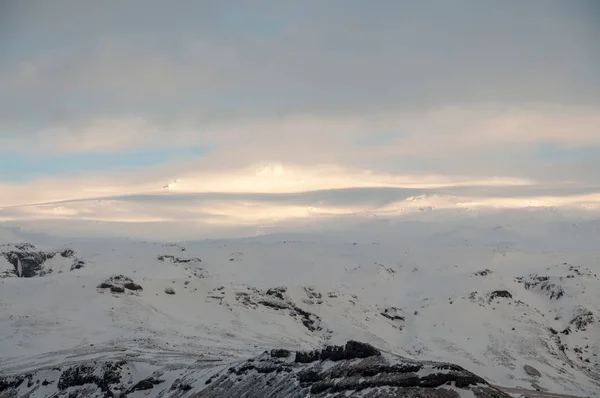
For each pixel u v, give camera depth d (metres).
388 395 151.62
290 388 174.25
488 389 152.75
